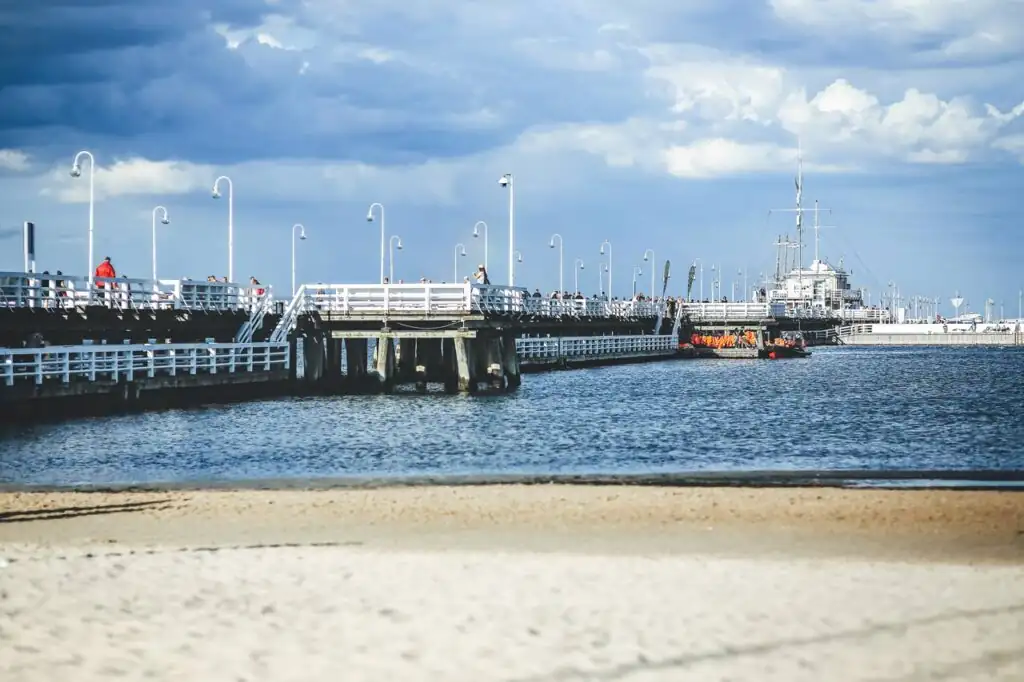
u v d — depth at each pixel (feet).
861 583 54.60
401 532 69.62
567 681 41.16
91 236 167.63
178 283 172.96
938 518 73.97
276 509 77.71
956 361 382.83
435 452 117.29
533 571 56.90
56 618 48.32
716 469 105.09
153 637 45.80
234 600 51.08
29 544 64.95
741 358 385.70
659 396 199.31
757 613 49.19
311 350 194.29
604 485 90.84
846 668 42.39
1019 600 51.55
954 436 135.33
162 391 157.58
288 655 43.73
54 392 137.08
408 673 41.91
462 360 194.90
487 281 212.23
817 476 99.55
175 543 66.03
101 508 78.59
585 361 311.88
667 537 67.97
